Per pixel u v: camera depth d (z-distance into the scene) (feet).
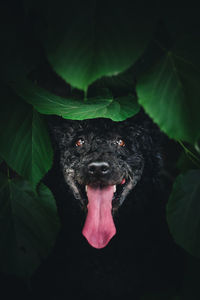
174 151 11.76
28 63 4.44
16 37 4.30
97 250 11.58
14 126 4.98
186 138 4.01
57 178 11.93
